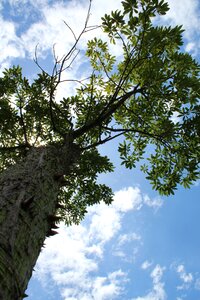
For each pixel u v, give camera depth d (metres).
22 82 7.52
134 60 6.95
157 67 6.43
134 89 6.29
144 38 6.32
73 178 8.58
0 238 2.49
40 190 3.68
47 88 6.79
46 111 7.44
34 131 7.78
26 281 2.53
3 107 7.32
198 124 6.82
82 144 7.76
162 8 6.00
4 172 3.98
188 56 6.63
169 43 6.55
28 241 2.80
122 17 6.22
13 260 2.39
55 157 4.86
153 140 7.89
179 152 7.18
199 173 7.29
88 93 7.97
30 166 4.20
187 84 6.49
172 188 7.56
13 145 7.86
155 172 7.83
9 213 2.88
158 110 7.41
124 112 7.88
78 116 7.64
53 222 3.54
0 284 2.06
